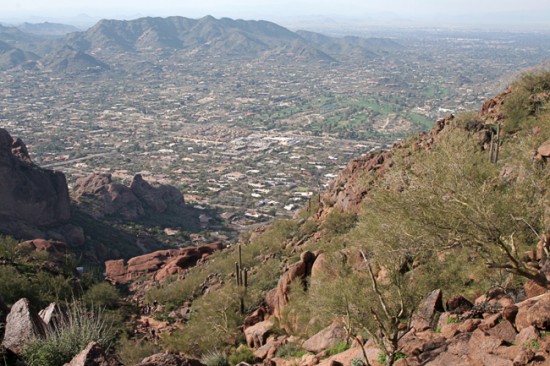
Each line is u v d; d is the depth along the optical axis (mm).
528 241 16125
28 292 32094
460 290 16438
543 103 33938
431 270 16156
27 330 14531
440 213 12297
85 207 89000
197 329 28484
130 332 32781
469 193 12219
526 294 15109
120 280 55875
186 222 102938
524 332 11750
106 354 11297
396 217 13070
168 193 110938
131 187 102062
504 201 12367
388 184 14148
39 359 12875
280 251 43312
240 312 30672
